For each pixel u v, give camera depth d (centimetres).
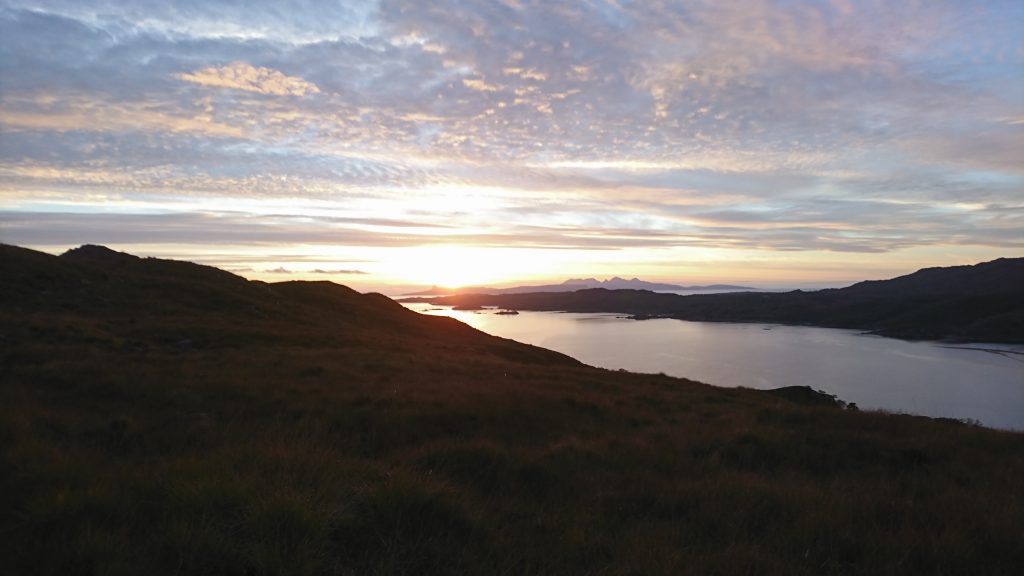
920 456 1015
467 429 1103
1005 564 506
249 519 455
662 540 536
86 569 392
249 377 1423
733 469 873
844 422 1342
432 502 546
